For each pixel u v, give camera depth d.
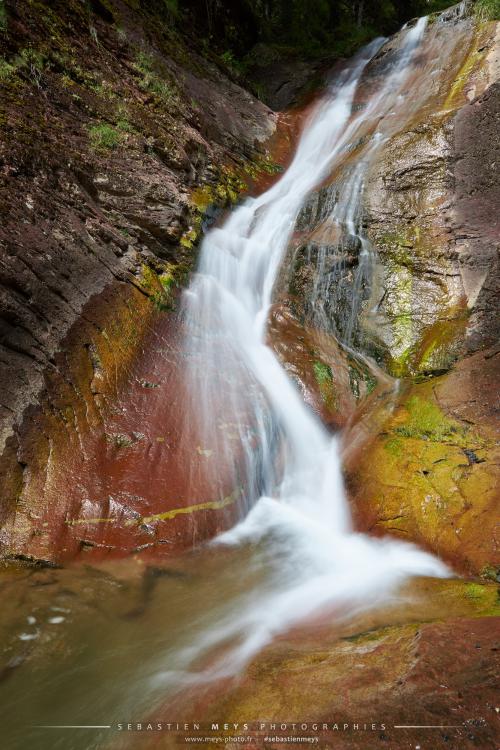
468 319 7.62
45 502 4.70
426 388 7.12
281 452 6.35
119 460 5.37
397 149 10.05
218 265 9.04
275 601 4.29
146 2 14.38
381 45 19.05
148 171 8.88
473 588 4.24
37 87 7.85
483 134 8.95
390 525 5.39
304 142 15.34
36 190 6.40
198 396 6.44
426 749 2.35
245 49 20.58
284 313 8.55
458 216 8.63
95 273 6.57
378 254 8.80
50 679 3.24
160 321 7.24
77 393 5.55
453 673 2.85
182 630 3.82
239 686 3.09
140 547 4.73
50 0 9.36
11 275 5.22
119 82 10.16
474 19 14.73
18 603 3.84
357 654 3.25
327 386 7.32
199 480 5.48
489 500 5.07
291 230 10.13
